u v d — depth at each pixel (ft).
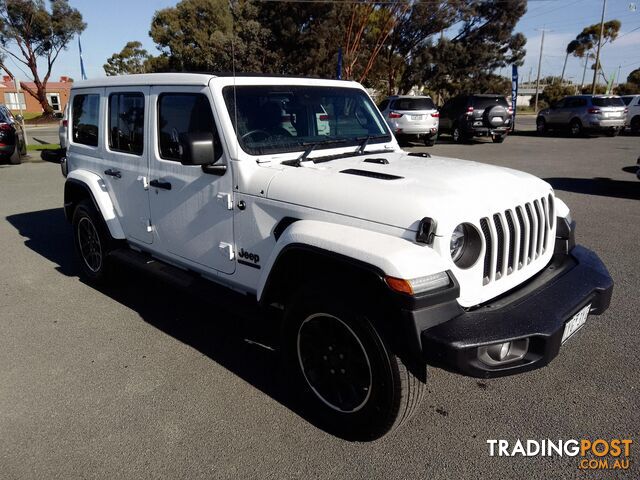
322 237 8.25
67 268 18.30
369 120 13.08
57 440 9.16
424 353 7.48
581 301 8.61
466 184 8.94
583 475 8.26
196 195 11.22
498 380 10.93
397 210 8.05
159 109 12.08
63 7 118.11
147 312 14.49
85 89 15.38
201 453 8.80
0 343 12.71
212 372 11.34
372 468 8.43
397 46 108.47
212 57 91.66
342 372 8.80
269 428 9.44
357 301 8.11
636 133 73.61
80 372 11.37
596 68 138.92
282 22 86.74
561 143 62.03
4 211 26.89
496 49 119.75
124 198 13.82
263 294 9.59
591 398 10.22
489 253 8.50
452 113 66.80
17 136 43.42
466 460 8.61
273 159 10.50
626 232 21.67
